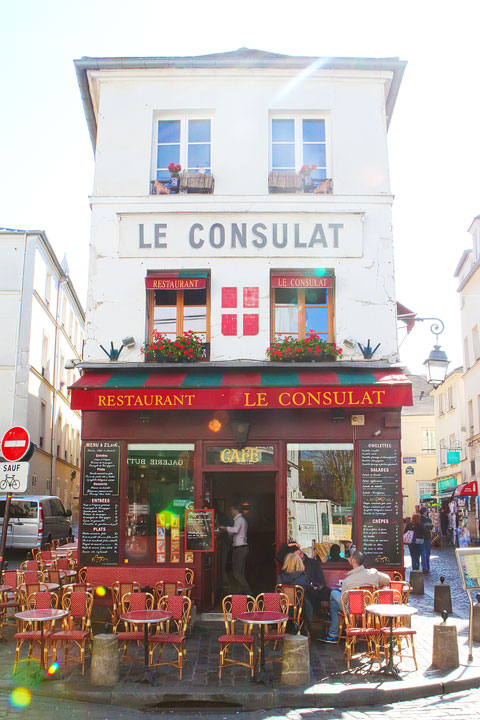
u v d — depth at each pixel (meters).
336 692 7.84
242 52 14.27
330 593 10.70
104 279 13.01
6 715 7.07
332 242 13.05
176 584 9.98
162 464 12.34
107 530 12.16
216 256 13.00
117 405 11.45
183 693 7.80
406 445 47.06
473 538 29.41
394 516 12.04
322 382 11.58
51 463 30.47
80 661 8.88
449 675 8.52
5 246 26.88
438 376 13.50
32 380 26.83
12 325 26.39
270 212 13.06
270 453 12.30
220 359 12.69
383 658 9.35
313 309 13.09
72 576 12.62
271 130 13.70
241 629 11.22
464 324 33.25
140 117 13.56
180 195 13.14
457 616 12.34
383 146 13.43
